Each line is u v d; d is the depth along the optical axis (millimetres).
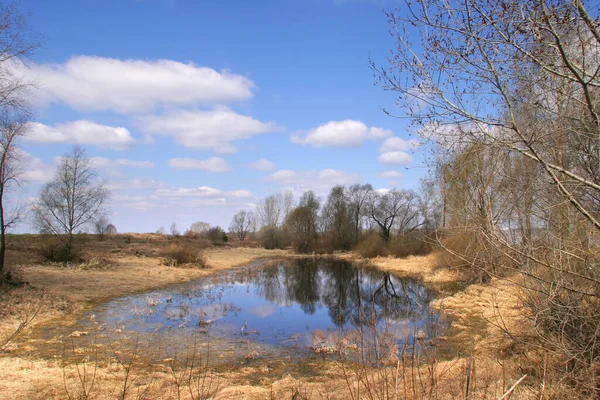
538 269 6203
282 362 10641
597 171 5605
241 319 15969
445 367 8305
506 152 5949
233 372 9758
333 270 37000
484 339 11102
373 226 61625
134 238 56656
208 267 34250
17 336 11625
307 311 18219
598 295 5527
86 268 25516
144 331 13328
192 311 16953
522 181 6023
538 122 5617
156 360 10312
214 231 73250
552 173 4910
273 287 25969
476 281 20609
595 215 5680
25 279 19516
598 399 5270
